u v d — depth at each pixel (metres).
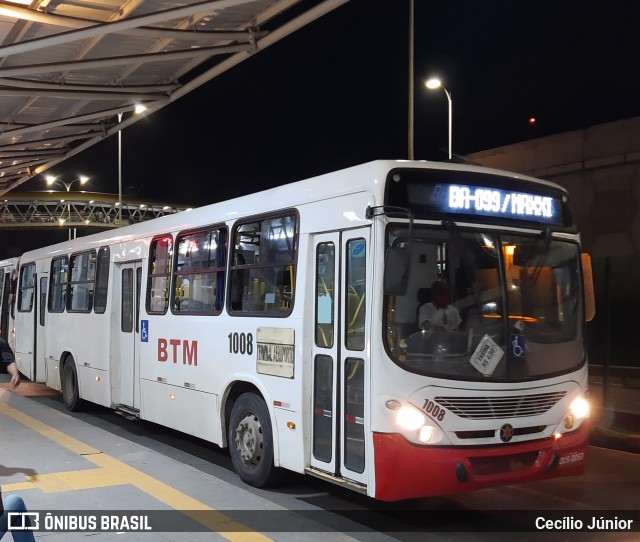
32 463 7.72
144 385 9.25
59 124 16.45
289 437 6.38
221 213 7.82
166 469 7.58
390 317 5.38
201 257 8.16
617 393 12.86
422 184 5.64
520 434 5.65
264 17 11.09
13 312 15.71
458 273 5.64
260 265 7.01
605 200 19.20
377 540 5.55
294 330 6.36
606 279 11.02
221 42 12.04
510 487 7.23
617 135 18.75
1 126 16.80
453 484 5.33
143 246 9.54
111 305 10.23
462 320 5.57
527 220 6.09
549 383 5.80
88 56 12.41
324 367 6.06
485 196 5.88
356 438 5.63
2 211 74.00
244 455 7.08
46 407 12.10
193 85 14.20
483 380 5.50
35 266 14.12
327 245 6.12
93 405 11.70
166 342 8.73
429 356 5.42
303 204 6.42
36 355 13.71
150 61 12.13
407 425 5.27
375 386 5.33
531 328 5.87
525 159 21.33
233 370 7.31
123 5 10.30
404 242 5.47
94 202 73.88
